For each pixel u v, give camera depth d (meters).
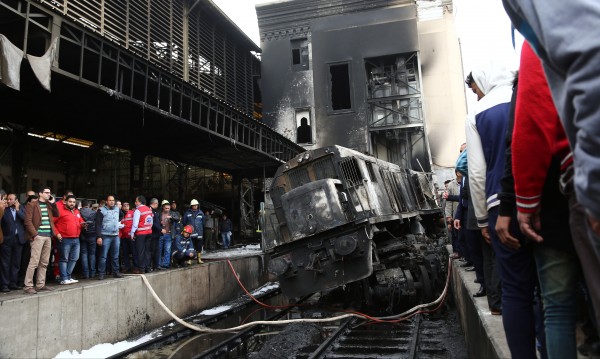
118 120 14.35
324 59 29.67
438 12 31.36
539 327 3.21
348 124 28.72
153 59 15.88
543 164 2.12
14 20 8.98
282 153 22.92
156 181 30.38
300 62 30.97
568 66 1.37
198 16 20.41
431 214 17.81
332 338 8.18
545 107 2.07
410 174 16.73
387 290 10.41
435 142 29.44
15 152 17.27
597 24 1.29
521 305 2.61
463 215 7.53
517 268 2.64
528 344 2.56
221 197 31.64
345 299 12.06
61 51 11.05
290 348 8.19
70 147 27.17
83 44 9.85
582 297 3.11
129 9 14.61
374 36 29.27
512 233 2.56
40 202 8.82
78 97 11.88
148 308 10.44
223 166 23.19
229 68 24.19
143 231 11.36
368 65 29.83
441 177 28.66
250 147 17.98
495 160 2.97
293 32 30.77
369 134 28.48
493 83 3.26
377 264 10.27
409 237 12.57
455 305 10.62
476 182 3.26
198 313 12.39
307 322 10.22
